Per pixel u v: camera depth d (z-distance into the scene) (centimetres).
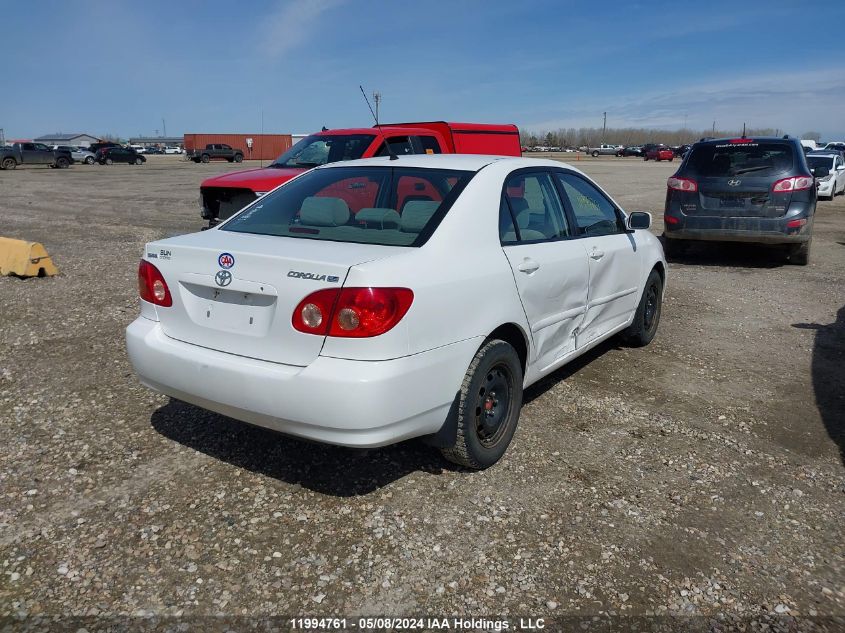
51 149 4391
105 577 283
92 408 448
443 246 343
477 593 280
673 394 498
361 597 276
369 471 373
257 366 318
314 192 412
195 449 393
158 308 360
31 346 579
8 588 275
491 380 372
